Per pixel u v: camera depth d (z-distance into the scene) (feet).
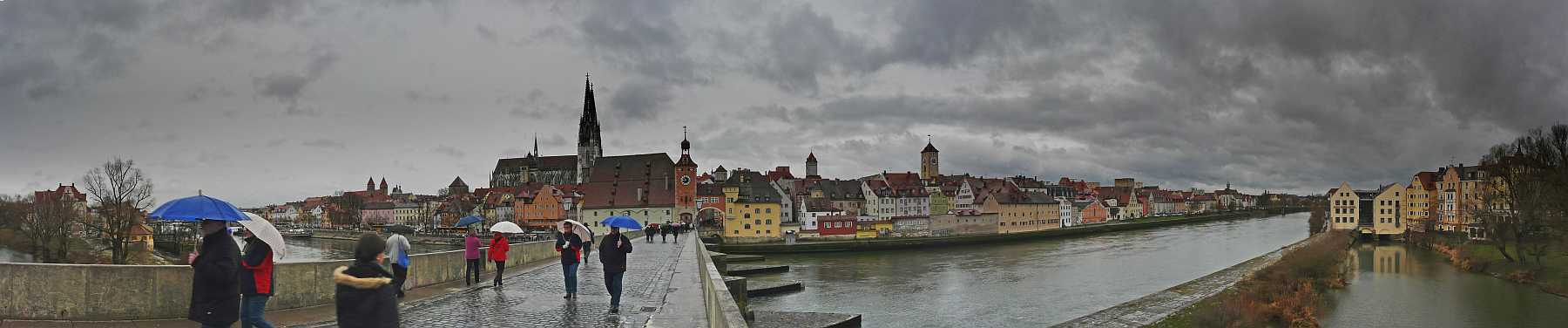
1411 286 262.67
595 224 648.79
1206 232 649.61
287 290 72.49
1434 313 213.66
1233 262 371.76
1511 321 202.69
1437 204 534.78
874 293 275.39
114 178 354.13
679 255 184.96
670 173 649.61
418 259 96.78
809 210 614.34
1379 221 546.26
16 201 409.08
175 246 438.40
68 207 375.25
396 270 74.64
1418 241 453.99
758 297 264.31
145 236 435.12
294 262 73.36
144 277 64.28
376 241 37.47
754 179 653.71
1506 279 274.98
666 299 87.66
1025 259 418.51
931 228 581.12
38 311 62.64
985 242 581.94
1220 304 199.62
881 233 561.84
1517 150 364.58
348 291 35.96
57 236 368.48
